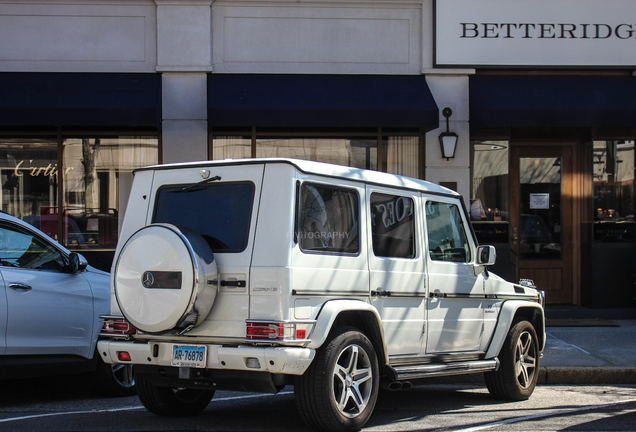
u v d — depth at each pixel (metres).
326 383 4.76
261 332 4.61
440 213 6.34
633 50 11.25
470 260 6.58
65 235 10.98
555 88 11.05
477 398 6.90
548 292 12.26
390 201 5.75
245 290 4.76
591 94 10.91
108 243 11.02
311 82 10.91
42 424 5.41
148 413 5.91
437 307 6.01
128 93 10.34
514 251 11.63
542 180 12.32
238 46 11.05
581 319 11.39
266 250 4.76
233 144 11.15
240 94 10.49
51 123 9.95
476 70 11.36
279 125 10.30
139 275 4.80
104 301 6.75
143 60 10.91
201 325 4.87
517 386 6.69
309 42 11.13
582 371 7.84
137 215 5.40
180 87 10.88
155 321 4.73
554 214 12.32
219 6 11.03
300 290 4.73
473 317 6.41
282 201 4.80
